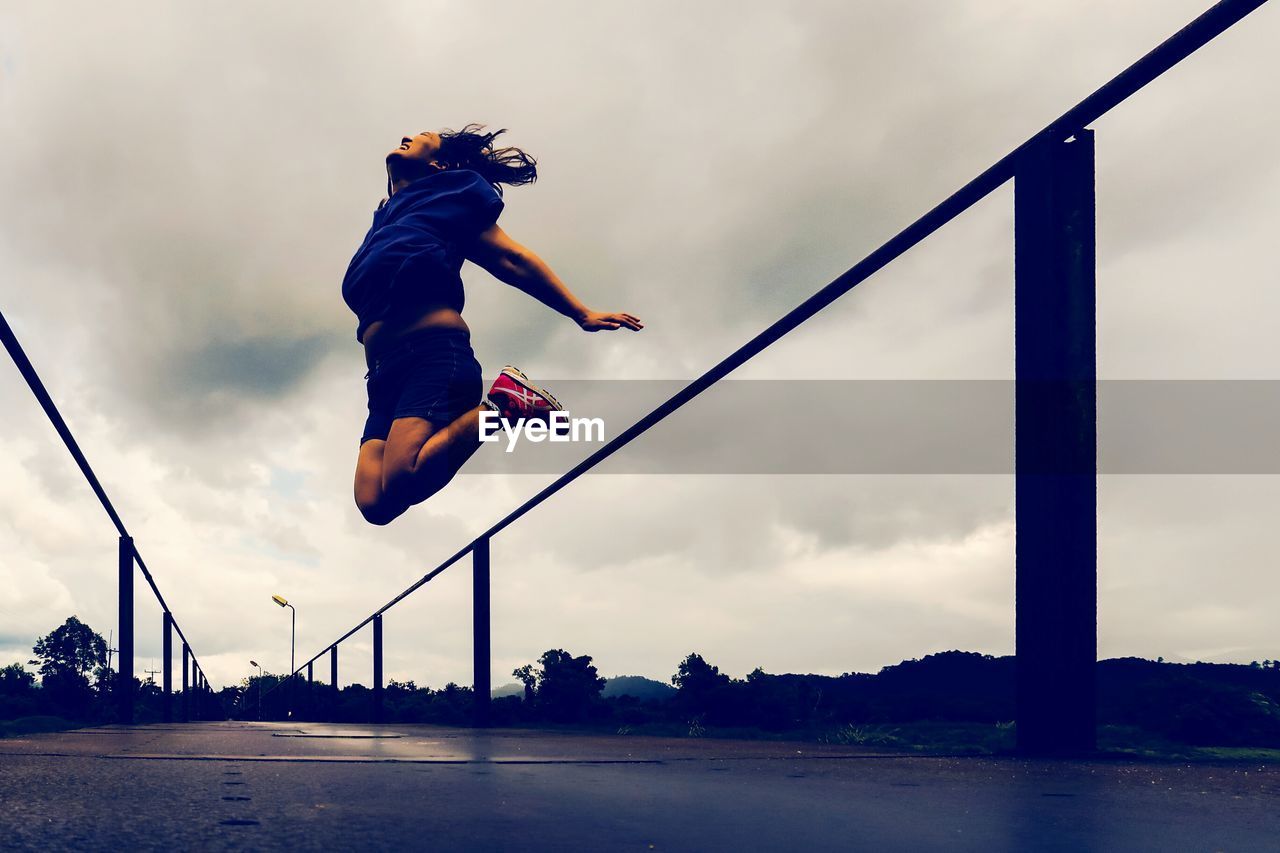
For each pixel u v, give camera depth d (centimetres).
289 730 811
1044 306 342
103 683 7138
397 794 199
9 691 7375
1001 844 140
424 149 554
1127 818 170
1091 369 339
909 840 144
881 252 420
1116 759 321
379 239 478
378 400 476
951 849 135
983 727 718
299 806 175
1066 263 341
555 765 294
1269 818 171
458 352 465
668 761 317
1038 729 338
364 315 480
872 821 164
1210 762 312
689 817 168
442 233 476
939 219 389
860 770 277
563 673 2094
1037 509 339
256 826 149
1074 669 333
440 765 286
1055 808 184
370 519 479
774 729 1025
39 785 207
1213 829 157
